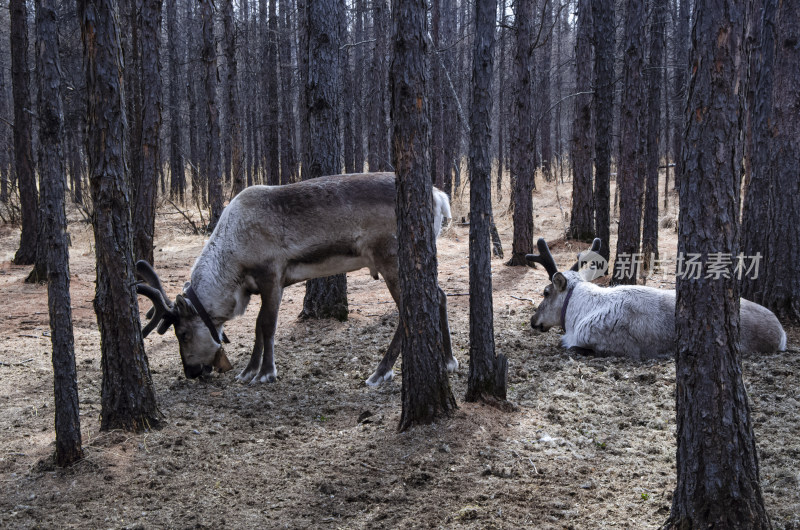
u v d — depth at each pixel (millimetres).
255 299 10898
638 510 3707
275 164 22281
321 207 6547
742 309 6730
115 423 5039
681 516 3105
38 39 4090
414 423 4895
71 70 19625
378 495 3980
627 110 10016
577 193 16141
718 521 2980
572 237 16219
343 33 19688
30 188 14219
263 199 6613
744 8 2834
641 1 9922
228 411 5711
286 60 22531
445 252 15070
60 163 4160
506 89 29781
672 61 22656
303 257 6641
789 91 7652
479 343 5316
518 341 7742
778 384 5766
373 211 6539
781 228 7867
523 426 4973
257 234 6555
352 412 5664
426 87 4691
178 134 28000
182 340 6648
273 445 4879
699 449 3025
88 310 9766
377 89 21594
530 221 13094
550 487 4016
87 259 14500
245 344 8172
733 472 2984
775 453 4355
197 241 17406
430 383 4895
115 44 4758
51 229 4195
